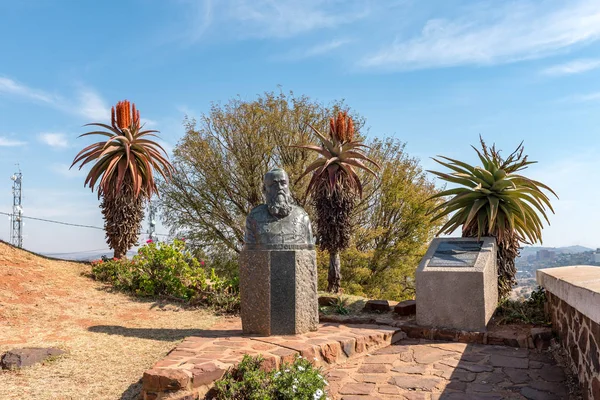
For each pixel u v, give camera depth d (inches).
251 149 713.6
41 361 214.8
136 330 284.8
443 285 297.0
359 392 206.2
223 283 389.7
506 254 351.3
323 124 708.0
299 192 676.1
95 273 422.3
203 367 193.8
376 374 229.3
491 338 277.4
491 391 205.3
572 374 218.5
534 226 352.5
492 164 347.6
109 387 196.5
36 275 377.4
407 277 783.1
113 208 474.0
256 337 260.5
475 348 269.1
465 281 291.3
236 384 185.9
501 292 348.8
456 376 224.1
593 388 178.7
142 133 493.4
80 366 215.8
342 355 250.2
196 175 724.7
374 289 713.6
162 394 179.9
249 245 276.4
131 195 478.6
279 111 706.2
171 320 320.8
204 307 364.5
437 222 707.4
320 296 384.5
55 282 374.0
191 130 714.2
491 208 329.7
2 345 231.0
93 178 478.3
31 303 310.7
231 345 238.8
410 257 742.5
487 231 343.9
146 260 414.3
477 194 345.7
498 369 232.8
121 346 249.3
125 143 472.4
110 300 358.3
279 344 241.3
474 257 307.3
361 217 730.8
